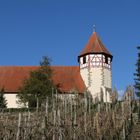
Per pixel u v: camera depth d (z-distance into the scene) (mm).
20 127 25875
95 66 70812
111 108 32719
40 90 57625
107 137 27938
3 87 65875
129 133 29984
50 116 29062
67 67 74812
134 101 36750
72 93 50156
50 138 25594
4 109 47875
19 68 75188
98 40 73750
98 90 69812
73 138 26359
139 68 59281
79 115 30625
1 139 26016
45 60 62219
